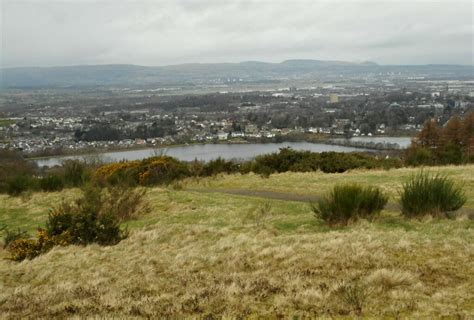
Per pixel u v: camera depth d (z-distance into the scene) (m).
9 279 8.75
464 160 26.08
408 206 11.03
